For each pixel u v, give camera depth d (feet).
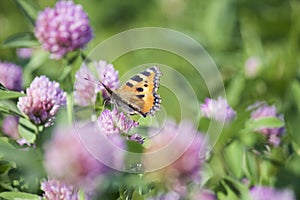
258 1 3.04
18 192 1.82
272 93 2.62
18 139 1.95
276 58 2.75
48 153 1.78
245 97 2.54
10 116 2.00
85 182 1.77
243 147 2.02
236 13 3.03
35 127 1.88
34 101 1.88
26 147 1.84
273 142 2.10
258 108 2.16
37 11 2.04
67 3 2.03
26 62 2.40
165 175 1.85
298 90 2.22
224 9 3.03
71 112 1.85
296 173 2.13
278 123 2.06
